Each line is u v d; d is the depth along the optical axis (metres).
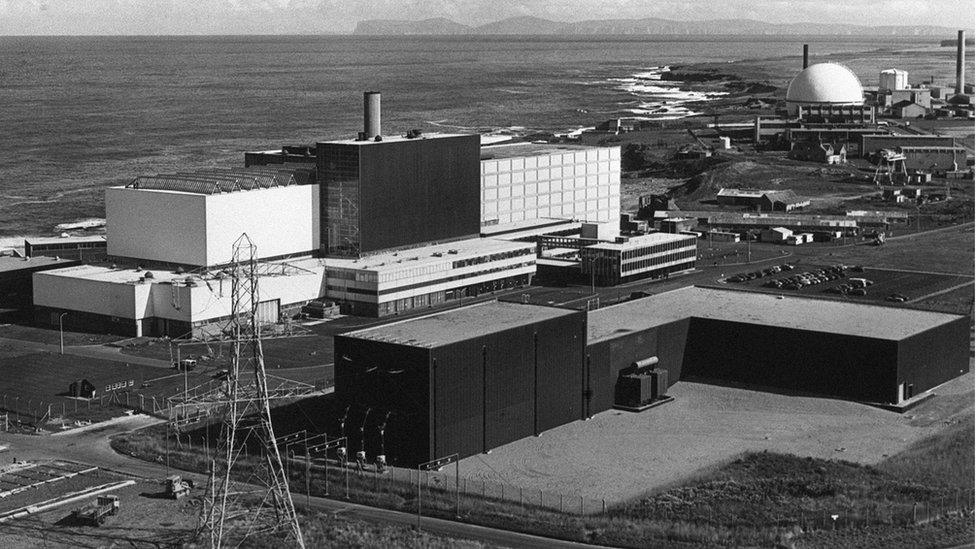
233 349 143.25
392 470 162.62
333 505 149.75
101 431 176.75
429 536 138.62
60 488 154.12
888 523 142.88
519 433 176.00
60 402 190.00
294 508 144.50
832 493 153.38
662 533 140.12
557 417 181.88
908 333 198.12
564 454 169.75
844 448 172.62
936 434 179.12
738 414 188.88
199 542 137.38
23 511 145.88
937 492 153.38
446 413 165.00
